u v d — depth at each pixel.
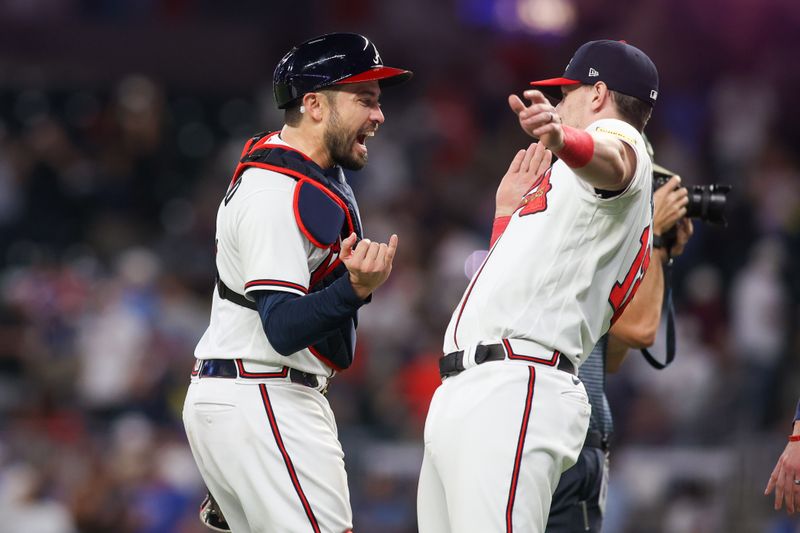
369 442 33.97
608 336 16.23
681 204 16.14
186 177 55.41
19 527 31.75
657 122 55.31
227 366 13.87
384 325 40.53
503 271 13.10
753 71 56.16
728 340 41.34
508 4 61.75
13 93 57.94
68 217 50.44
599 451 15.59
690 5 57.12
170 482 33.16
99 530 31.89
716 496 31.64
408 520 31.81
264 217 13.38
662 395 37.06
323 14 61.50
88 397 37.41
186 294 43.81
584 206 12.84
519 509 12.55
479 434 12.72
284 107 14.34
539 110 11.48
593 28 60.44
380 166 52.38
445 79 59.50
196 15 61.53
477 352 12.98
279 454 13.63
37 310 40.47
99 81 59.06
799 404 14.72
